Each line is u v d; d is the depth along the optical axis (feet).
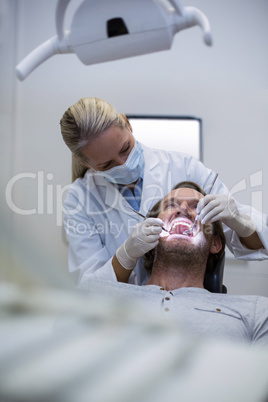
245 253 5.35
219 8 6.47
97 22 3.32
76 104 4.39
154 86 6.88
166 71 6.81
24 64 3.77
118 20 3.28
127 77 6.91
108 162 4.76
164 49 3.39
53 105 7.05
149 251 5.20
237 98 6.72
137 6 3.20
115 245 5.55
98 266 5.32
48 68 6.98
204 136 6.78
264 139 6.68
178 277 4.83
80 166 5.62
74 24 3.41
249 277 6.66
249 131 6.70
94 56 3.51
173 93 6.82
